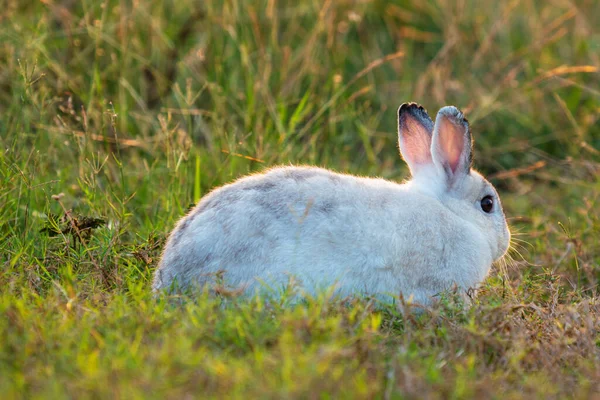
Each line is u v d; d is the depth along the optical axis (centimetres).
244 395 611
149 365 635
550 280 982
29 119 1156
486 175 1418
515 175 1392
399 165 1387
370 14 1599
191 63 1366
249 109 1270
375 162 1315
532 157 1432
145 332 723
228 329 705
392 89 1484
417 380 650
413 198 909
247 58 1327
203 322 723
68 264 891
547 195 1338
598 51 1573
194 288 814
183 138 1188
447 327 782
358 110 1406
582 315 855
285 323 706
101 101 1213
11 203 1056
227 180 1157
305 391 606
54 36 1368
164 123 1148
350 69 1503
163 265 867
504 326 790
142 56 1398
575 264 1099
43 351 678
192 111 1228
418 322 793
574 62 1561
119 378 623
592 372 732
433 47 1606
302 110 1355
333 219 844
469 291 895
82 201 1098
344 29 1527
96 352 663
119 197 1127
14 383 633
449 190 991
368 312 779
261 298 782
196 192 1120
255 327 710
